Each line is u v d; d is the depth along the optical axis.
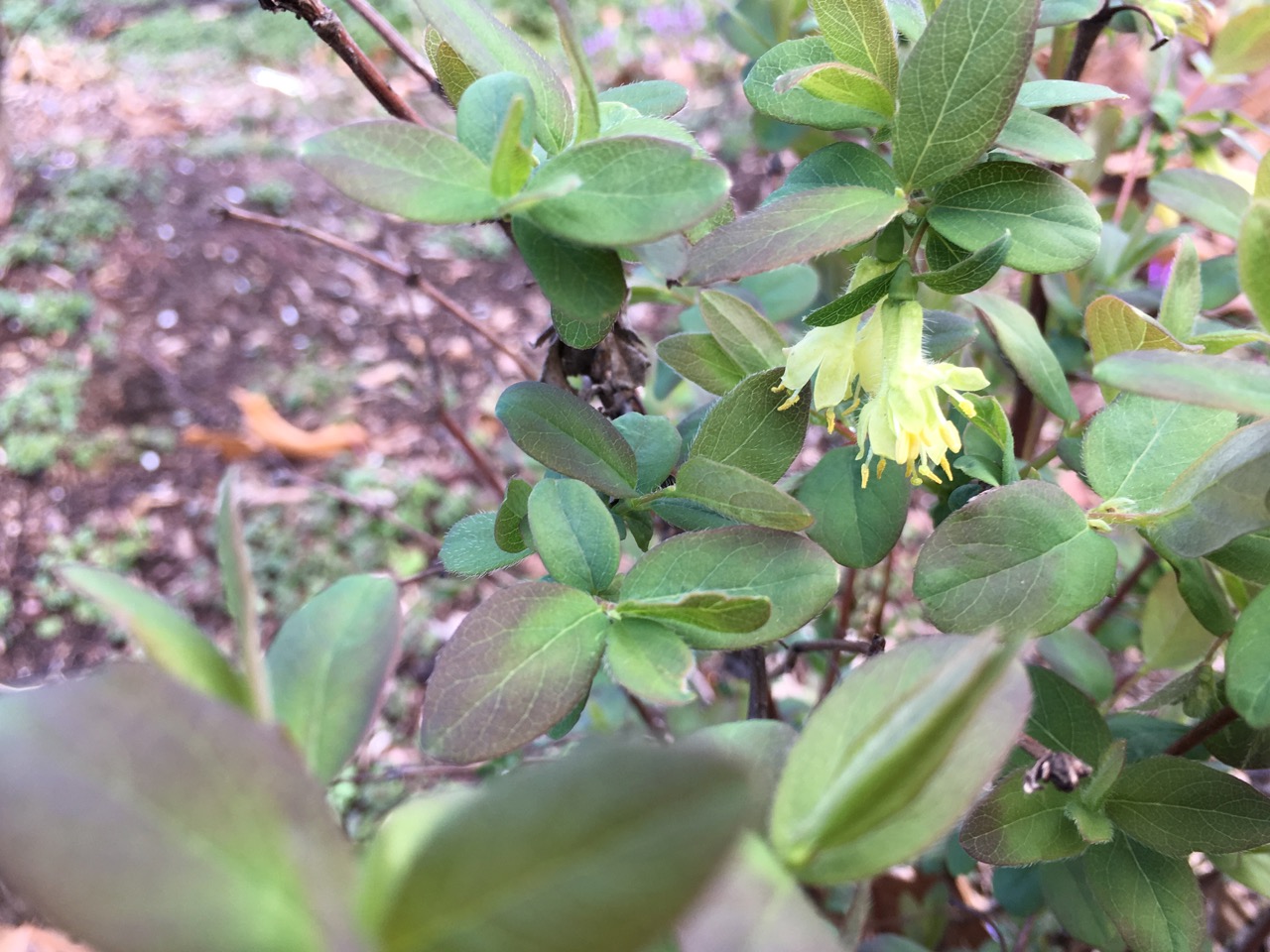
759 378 0.14
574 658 0.11
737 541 0.12
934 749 0.07
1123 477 0.13
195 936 0.06
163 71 0.73
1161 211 0.27
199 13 0.80
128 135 0.66
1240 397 0.09
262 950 0.06
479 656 0.11
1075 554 0.12
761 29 0.25
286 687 0.09
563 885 0.06
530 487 0.13
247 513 0.47
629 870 0.06
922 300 0.20
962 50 0.11
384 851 0.07
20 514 0.47
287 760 0.07
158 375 0.52
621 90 0.14
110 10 0.80
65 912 0.06
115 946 0.06
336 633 0.09
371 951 0.06
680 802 0.06
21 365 0.52
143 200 0.61
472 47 0.11
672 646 0.11
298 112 0.68
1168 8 0.19
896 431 0.13
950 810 0.08
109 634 0.43
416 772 0.29
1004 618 0.12
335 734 0.09
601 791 0.06
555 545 0.12
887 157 0.16
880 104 0.13
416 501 0.47
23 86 0.71
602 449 0.14
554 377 0.18
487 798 0.06
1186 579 0.14
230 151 0.65
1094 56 0.30
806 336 0.13
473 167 0.10
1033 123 0.13
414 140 0.10
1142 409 0.14
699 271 0.11
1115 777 0.13
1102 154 0.24
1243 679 0.12
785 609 0.11
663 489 0.14
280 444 0.48
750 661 0.19
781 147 0.27
